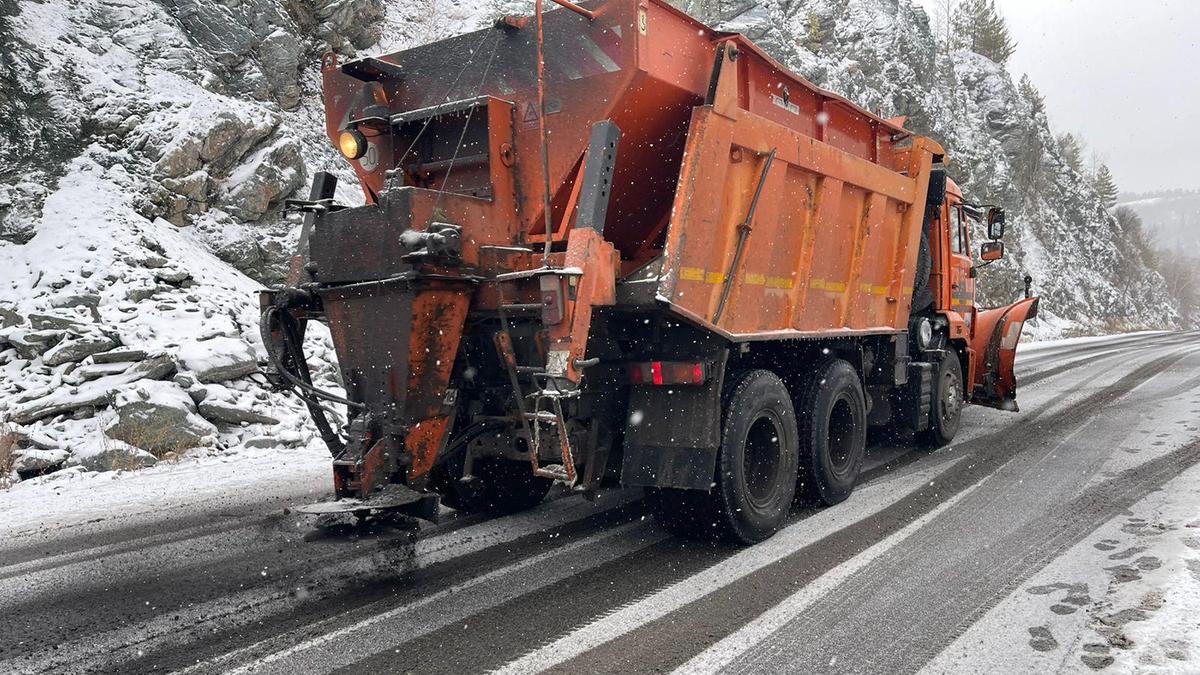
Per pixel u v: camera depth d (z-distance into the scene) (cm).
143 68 1316
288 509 583
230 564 462
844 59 3691
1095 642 334
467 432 487
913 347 782
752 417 500
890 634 351
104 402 807
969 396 909
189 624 372
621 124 466
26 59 1199
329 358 998
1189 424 871
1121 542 469
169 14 1448
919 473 697
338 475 429
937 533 508
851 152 661
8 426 752
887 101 3609
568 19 465
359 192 1450
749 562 460
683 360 479
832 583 419
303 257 490
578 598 402
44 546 503
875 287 693
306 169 1414
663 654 334
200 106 1255
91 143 1178
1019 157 4984
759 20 2847
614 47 452
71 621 377
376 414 432
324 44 1734
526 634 356
